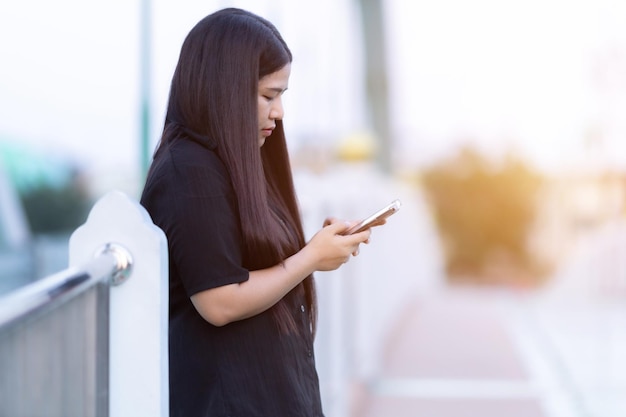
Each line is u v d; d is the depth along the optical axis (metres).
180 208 2.18
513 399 6.59
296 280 2.26
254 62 2.29
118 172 19.84
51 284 1.65
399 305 11.54
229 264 2.17
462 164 23.25
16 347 1.53
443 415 6.12
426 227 17.16
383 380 7.25
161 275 2.08
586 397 6.69
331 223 2.57
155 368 2.09
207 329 2.27
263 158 2.58
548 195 23.06
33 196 18.30
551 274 22.64
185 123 2.32
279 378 2.27
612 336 9.73
